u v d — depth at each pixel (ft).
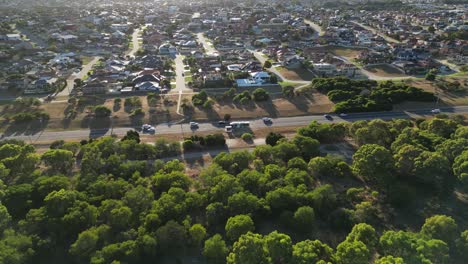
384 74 513.45
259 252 166.91
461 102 406.41
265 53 624.18
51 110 374.84
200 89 446.60
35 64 532.32
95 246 185.68
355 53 628.69
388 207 225.76
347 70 504.84
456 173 234.38
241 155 262.06
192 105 389.19
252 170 260.62
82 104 388.16
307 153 278.67
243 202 209.56
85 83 440.86
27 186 221.25
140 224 201.05
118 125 349.82
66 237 197.77
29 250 177.58
